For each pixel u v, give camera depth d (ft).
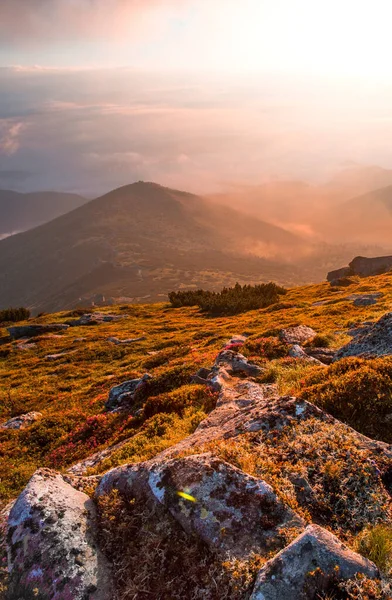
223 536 17.85
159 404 63.52
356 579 14.56
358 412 31.89
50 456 77.97
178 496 19.93
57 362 201.05
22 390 160.97
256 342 81.51
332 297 234.58
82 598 16.79
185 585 16.83
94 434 80.43
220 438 28.37
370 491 21.02
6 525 19.76
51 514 19.60
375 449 23.91
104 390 132.36
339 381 35.45
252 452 24.52
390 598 13.97
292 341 84.64
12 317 384.68
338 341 77.92
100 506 21.12
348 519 19.74
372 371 35.22
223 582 16.20
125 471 23.04
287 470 22.36
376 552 16.93
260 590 14.61
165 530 19.11
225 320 243.60
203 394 60.70
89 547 18.80
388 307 133.80
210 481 20.13
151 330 247.70
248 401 46.03
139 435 53.67
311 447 24.31
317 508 20.31
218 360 69.10
